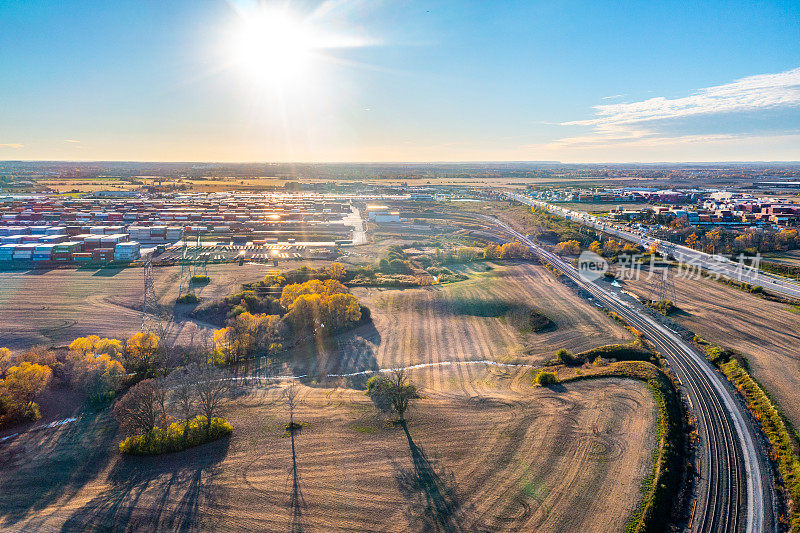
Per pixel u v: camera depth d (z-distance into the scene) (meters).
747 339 117.56
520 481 65.88
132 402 75.25
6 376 88.56
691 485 67.31
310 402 89.75
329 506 61.62
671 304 139.75
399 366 109.94
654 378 94.50
